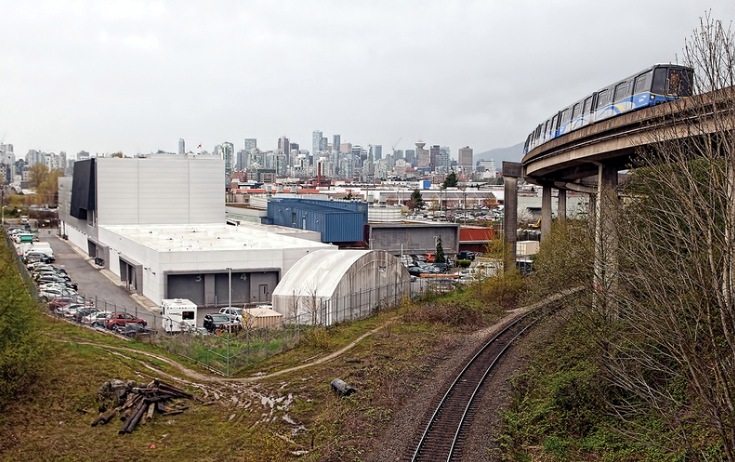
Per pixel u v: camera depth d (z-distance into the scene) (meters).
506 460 24.03
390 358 38.50
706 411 20.12
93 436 26.00
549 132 55.91
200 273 60.81
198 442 26.42
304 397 31.41
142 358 37.06
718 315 21.44
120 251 76.62
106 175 93.06
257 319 48.38
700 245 21.88
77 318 47.16
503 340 43.88
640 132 33.12
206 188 98.44
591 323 31.98
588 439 25.91
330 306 48.69
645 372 28.62
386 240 95.38
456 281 70.88
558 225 68.06
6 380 27.78
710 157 19.50
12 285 28.89
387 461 23.81
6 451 23.88
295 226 101.19
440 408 29.41
